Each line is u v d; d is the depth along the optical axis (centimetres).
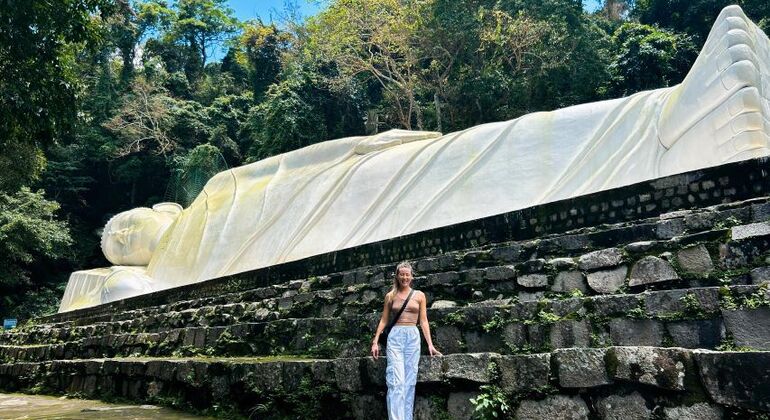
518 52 2334
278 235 1065
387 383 371
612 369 320
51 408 639
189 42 3947
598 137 781
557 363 341
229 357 655
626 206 576
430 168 924
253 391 507
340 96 2789
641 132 729
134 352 834
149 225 1387
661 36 2202
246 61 3869
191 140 3184
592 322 410
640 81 2195
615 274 475
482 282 549
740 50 629
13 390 902
